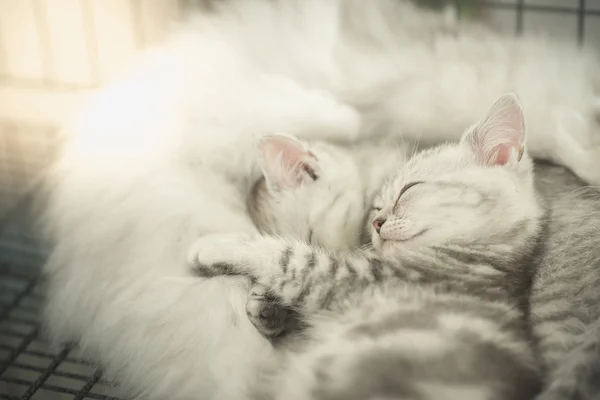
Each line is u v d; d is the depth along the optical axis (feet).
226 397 1.61
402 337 1.59
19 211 1.97
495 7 1.96
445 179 1.72
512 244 1.67
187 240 1.75
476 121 1.81
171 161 1.84
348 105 1.89
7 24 2.02
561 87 1.84
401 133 1.85
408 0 1.97
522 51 1.89
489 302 1.63
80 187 1.84
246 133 1.86
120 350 1.70
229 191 1.80
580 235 1.68
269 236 1.72
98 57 2.00
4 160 1.99
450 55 1.90
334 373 1.58
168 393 1.65
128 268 1.75
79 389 1.82
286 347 1.62
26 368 1.81
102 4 1.98
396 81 1.89
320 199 1.76
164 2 1.98
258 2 1.98
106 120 1.91
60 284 1.80
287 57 1.94
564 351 1.57
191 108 1.89
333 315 1.63
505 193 1.69
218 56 1.94
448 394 1.54
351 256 1.69
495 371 1.55
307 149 1.79
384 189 1.75
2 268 1.99
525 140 1.71
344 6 1.96
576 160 1.76
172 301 1.69
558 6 1.93
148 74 1.95
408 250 1.68
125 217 1.79
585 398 1.52
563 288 1.64
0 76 2.04
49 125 1.99
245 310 1.65
